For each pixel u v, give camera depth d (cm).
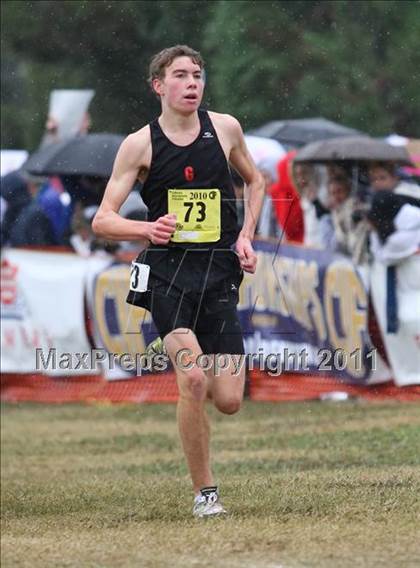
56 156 3145
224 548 1510
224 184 1775
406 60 3275
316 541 1532
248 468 2305
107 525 1788
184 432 1766
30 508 2028
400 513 1706
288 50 3425
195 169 1756
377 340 2883
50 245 3219
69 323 3216
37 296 3238
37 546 1628
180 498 1988
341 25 3391
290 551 1481
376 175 2862
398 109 3288
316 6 3431
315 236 2875
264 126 3319
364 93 3325
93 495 2102
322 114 3388
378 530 1588
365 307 2880
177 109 1744
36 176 3209
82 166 3119
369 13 3328
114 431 2961
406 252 2827
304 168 2908
